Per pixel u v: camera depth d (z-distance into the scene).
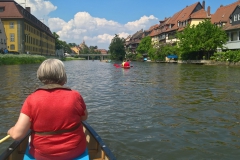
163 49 65.94
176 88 13.33
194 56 51.75
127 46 127.50
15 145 3.31
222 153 4.96
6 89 12.54
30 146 2.90
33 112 2.72
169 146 5.26
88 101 9.67
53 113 2.74
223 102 9.54
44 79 2.93
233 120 7.11
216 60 41.94
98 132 6.03
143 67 37.09
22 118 2.69
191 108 8.52
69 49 167.88
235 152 5.00
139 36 112.31
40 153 2.79
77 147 2.88
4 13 62.19
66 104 2.79
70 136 2.82
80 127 2.98
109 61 81.44
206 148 5.17
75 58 144.50
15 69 28.48
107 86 14.28
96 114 7.66
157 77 19.89
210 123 6.82
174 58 61.91
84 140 3.03
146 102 9.48
